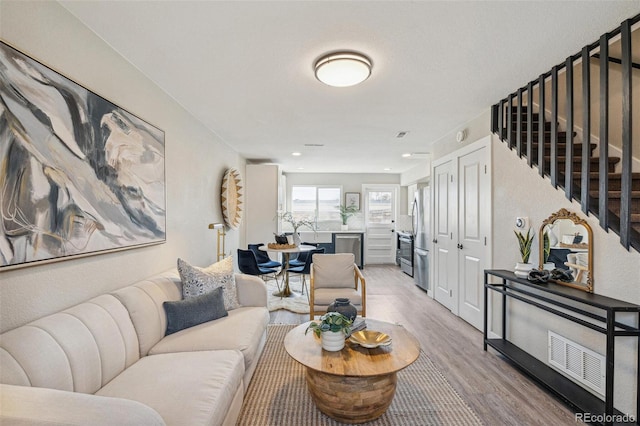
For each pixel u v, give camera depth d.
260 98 2.86
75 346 1.35
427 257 5.00
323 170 7.55
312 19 1.71
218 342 1.94
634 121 2.49
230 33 1.84
